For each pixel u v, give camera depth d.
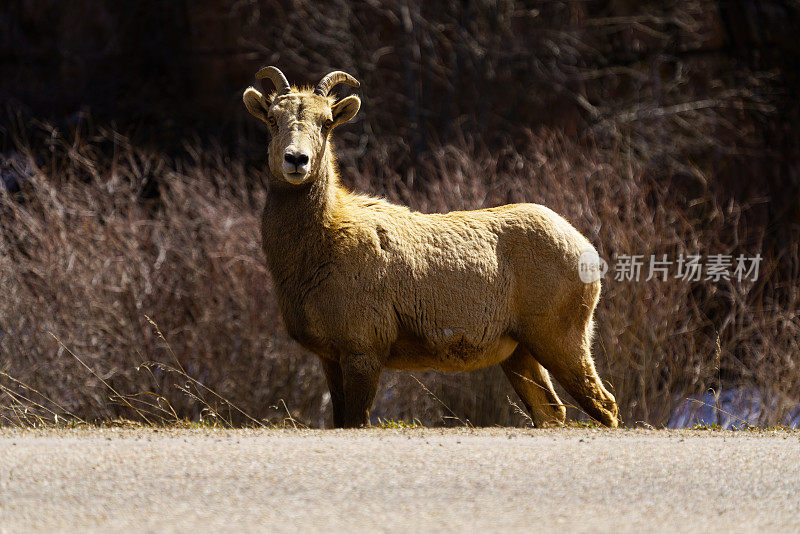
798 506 16.09
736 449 21.44
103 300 43.56
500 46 80.38
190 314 45.06
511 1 80.00
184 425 34.62
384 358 29.25
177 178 51.50
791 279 50.53
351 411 28.66
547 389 32.94
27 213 46.88
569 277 30.75
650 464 19.36
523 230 30.81
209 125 79.19
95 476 17.72
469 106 78.06
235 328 44.19
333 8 81.56
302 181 28.08
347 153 69.94
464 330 29.80
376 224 29.47
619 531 14.30
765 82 76.19
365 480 17.45
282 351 43.94
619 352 41.72
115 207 49.50
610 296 42.22
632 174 48.94
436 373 43.00
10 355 42.78
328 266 28.78
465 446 21.19
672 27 81.12
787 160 72.75
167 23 82.62
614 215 44.12
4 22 81.62
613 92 80.81
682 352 44.03
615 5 82.38
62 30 82.19
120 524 14.49
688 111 76.62
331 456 19.53
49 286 43.38
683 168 69.31
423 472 18.17
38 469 18.28
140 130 77.81
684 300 44.44
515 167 52.91
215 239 45.50
